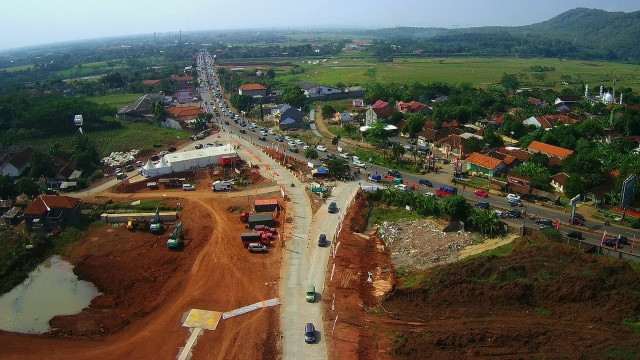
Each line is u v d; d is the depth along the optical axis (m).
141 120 180.50
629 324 55.47
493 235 81.19
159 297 65.31
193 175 115.44
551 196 97.00
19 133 155.00
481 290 62.03
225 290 66.19
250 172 115.56
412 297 63.19
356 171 117.25
